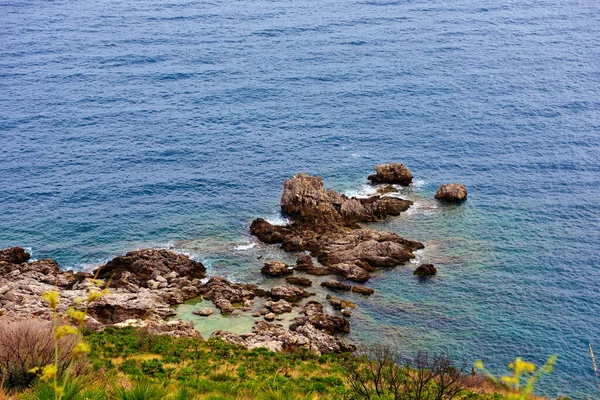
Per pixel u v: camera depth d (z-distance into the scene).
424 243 81.31
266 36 160.50
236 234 84.19
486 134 111.06
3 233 84.00
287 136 111.88
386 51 149.25
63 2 194.25
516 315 68.62
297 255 79.00
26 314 61.19
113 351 48.53
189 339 57.38
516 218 87.06
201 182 97.31
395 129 113.62
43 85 132.25
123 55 148.75
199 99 126.38
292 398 27.88
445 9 179.75
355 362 47.69
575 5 181.25
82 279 72.62
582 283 74.06
